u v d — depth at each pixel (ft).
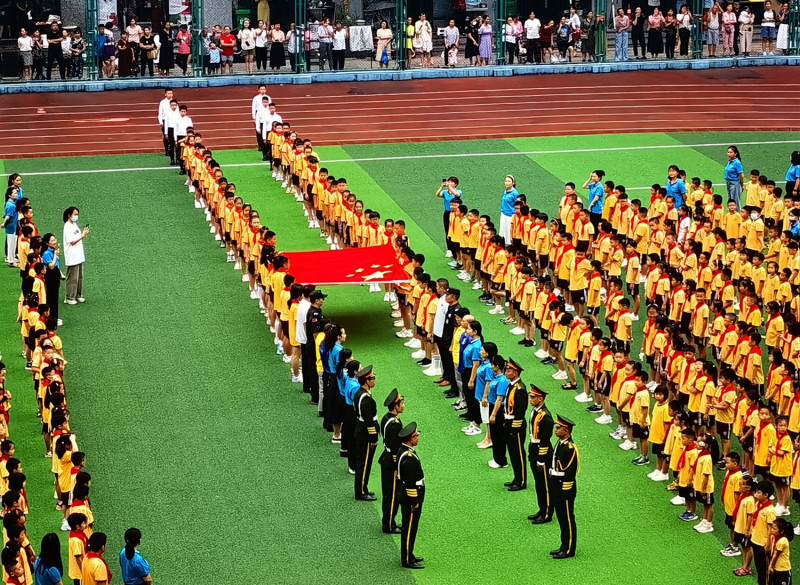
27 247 123.13
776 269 114.93
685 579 79.71
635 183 164.45
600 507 87.97
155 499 89.25
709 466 83.35
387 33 220.64
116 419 100.68
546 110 200.03
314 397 102.63
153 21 227.61
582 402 102.78
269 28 229.04
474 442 96.84
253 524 86.12
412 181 164.76
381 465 84.07
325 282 113.50
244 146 180.65
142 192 158.61
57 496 87.30
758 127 190.90
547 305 108.68
